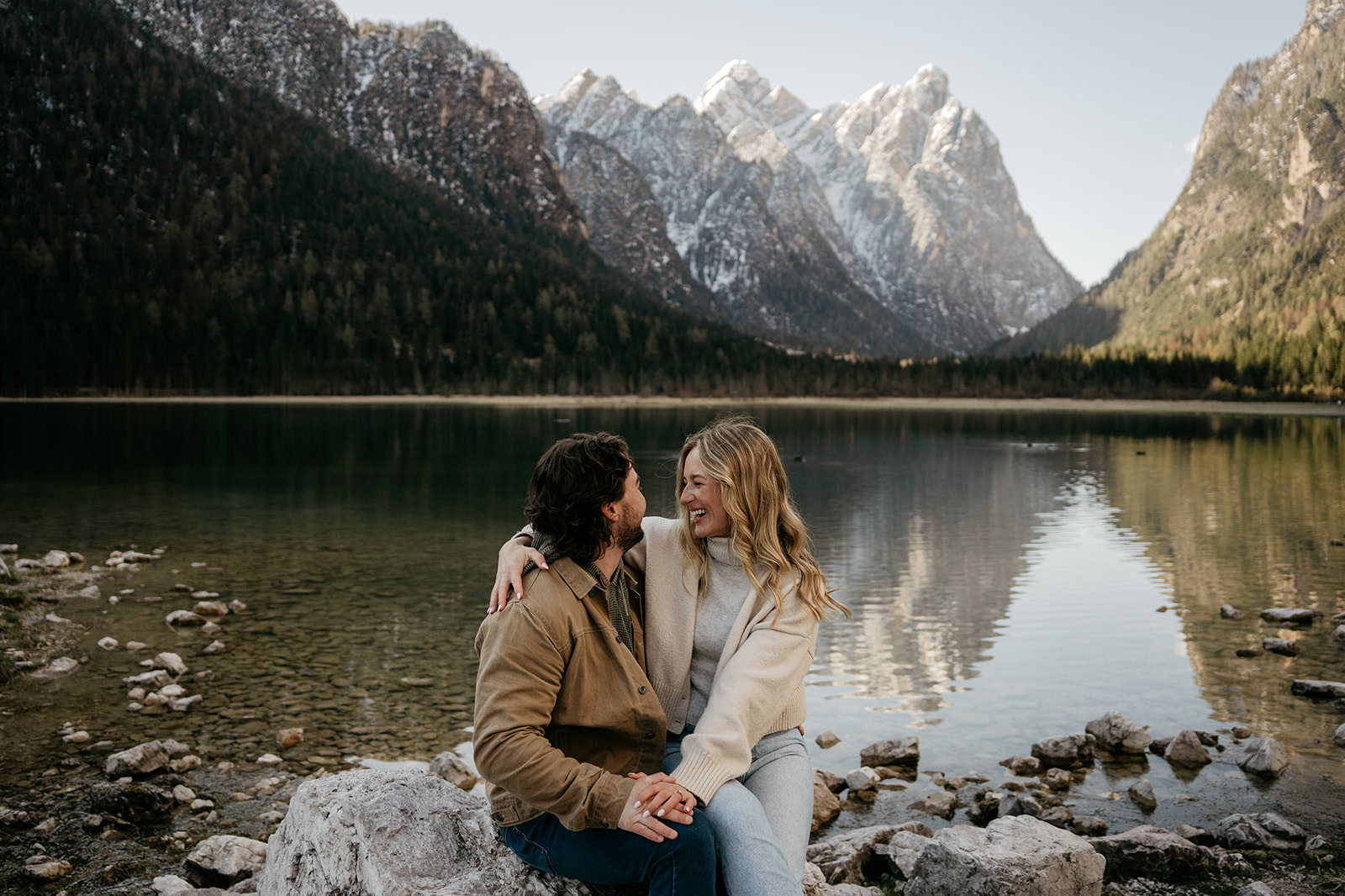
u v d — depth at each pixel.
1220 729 8.48
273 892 3.30
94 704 8.66
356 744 7.84
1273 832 5.88
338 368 163.12
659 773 2.61
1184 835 5.96
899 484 36.91
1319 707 9.03
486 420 95.62
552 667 2.60
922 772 7.54
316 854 3.07
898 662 10.99
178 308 167.88
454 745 7.85
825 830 6.38
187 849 5.76
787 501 3.09
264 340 164.12
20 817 6.11
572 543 2.70
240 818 6.29
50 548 18.73
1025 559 18.94
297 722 8.38
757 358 195.62
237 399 150.12
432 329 184.75
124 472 38.69
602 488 2.67
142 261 186.38
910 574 17.22
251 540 20.52
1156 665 10.72
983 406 160.25
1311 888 5.02
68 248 180.00
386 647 11.14
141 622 12.04
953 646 11.73
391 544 20.09
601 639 2.71
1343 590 15.27
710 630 3.05
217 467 41.09
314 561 17.59
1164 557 18.95
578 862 2.63
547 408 136.50
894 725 8.77
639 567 3.12
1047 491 33.81
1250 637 12.02
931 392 183.50
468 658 10.67
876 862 5.44
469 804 3.17
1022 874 4.17
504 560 2.78
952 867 4.32
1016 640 12.02
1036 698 9.53
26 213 192.00
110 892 5.16
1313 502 29.59
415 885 2.77
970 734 8.49
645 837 2.51
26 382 141.62
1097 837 5.83
